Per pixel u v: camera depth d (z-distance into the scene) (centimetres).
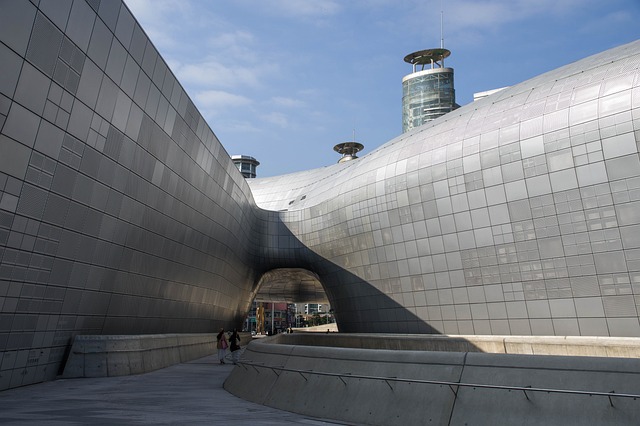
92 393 1220
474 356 731
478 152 2550
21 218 1317
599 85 2197
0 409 936
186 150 2333
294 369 1012
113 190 1738
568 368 641
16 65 1184
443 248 2739
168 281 2473
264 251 4206
